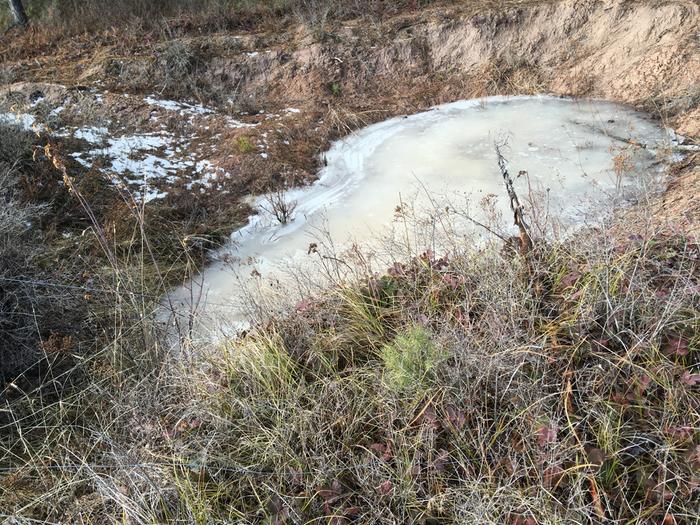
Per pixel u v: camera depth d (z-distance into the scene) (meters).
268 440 3.16
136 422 3.40
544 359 3.11
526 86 8.70
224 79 8.97
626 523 2.53
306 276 4.71
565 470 2.62
